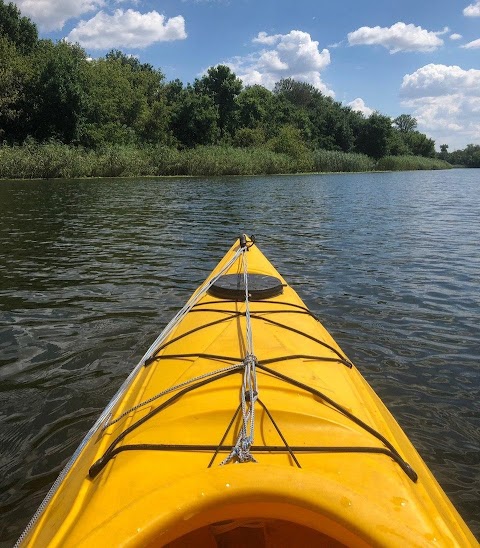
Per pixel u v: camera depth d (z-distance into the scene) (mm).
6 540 2588
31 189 21500
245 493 1359
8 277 7273
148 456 1865
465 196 22609
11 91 34750
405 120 102062
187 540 1754
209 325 3197
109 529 1297
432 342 5082
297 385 2293
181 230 11531
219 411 2049
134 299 6277
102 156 32125
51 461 3189
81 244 9695
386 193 23953
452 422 3697
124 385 2834
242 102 57312
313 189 25312
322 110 76188
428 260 8703
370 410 2520
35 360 4547
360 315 5828
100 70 43656
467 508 2857
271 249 9562
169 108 47500
